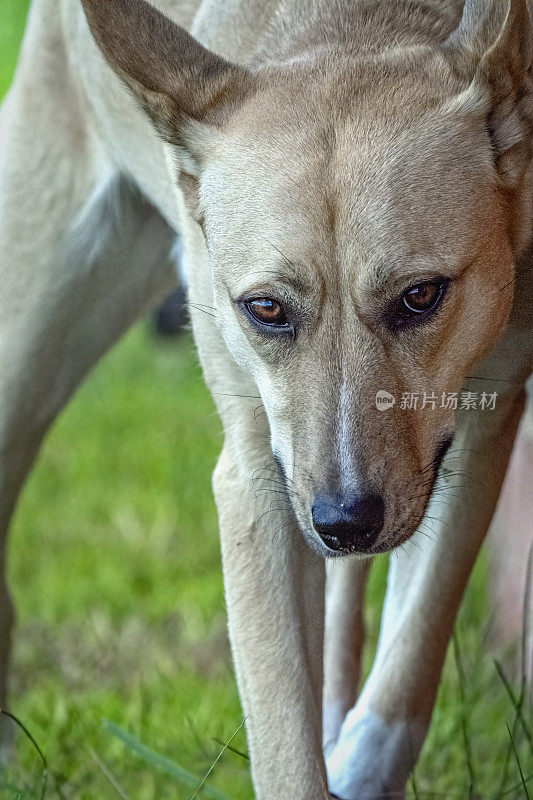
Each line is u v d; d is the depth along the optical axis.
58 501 11.66
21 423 7.86
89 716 8.16
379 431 5.48
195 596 10.00
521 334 6.11
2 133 8.01
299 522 5.62
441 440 5.75
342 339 5.52
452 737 7.48
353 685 7.34
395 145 5.59
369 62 5.86
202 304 6.25
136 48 5.93
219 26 6.54
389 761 6.50
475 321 5.70
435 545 6.46
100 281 7.80
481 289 5.68
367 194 5.49
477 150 5.71
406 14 6.18
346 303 5.50
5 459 7.88
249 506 6.08
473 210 5.64
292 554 6.04
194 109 5.92
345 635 7.30
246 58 6.35
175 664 9.10
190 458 12.09
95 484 11.89
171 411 13.10
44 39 7.73
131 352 14.34
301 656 5.95
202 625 9.66
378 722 6.52
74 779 7.52
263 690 5.91
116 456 12.29
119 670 9.20
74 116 7.71
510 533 8.88
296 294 5.53
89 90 7.50
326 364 5.53
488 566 9.36
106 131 7.52
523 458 8.68
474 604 9.09
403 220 5.49
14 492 7.97
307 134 5.64
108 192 7.65
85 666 9.24
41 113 7.75
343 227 5.46
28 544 10.97
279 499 6.03
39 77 7.75
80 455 12.34
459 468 6.40
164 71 5.95
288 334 5.63
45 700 8.51
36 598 10.22
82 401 13.47
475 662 8.12
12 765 7.71
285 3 6.36
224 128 5.87
